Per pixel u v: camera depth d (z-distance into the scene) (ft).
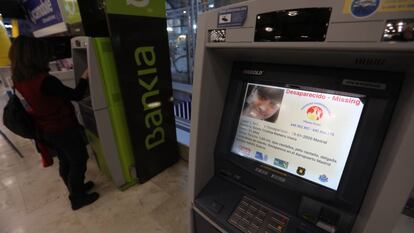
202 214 2.71
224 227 2.44
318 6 1.47
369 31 1.34
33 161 8.89
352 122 1.92
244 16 1.83
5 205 6.55
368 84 1.80
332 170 2.03
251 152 2.54
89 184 7.11
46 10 7.11
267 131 2.44
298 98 2.23
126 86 5.95
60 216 6.07
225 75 2.59
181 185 7.17
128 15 5.50
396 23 1.24
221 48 2.17
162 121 7.30
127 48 5.70
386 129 1.72
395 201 1.53
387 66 1.64
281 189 2.32
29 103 4.82
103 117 6.01
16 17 8.68
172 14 8.75
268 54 2.09
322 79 2.04
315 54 1.78
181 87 9.70
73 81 8.07
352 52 1.53
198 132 2.46
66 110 5.35
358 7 1.33
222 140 2.74
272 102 2.40
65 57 9.23
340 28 1.43
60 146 5.44
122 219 5.92
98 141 6.56
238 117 2.64
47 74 4.77
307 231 2.14
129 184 7.11
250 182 2.59
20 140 10.85
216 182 2.87
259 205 2.47
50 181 7.61
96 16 6.09
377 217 1.62
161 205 6.37
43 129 5.24
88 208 6.31
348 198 1.89
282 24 1.66
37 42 4.54
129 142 6.81
